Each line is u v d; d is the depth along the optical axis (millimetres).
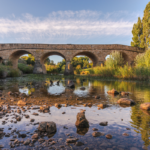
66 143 1550
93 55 29156
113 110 2861
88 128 1957
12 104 3391
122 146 1470
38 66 27203
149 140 1598
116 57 18719
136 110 2865
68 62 27547
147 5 27516
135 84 8828
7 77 15914
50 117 2428
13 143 1551
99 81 11406
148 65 14078
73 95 4730
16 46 26750
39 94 4922
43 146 1487
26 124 2107
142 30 30109
